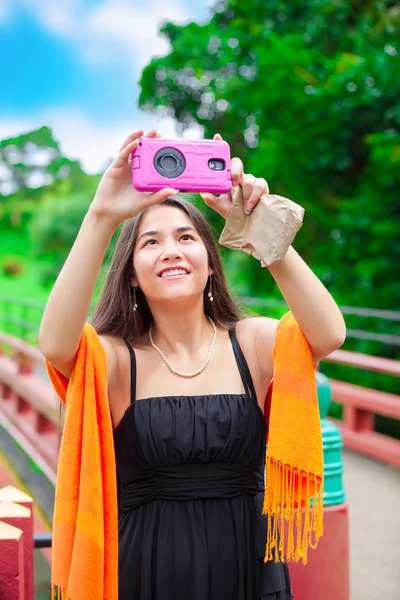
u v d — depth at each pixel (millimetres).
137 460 1736
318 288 1657
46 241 19109
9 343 7043
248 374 1846
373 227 6965
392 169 6883
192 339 1861
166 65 9102
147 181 1574
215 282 1968
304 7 8172
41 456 5246
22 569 1797
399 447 5250
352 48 7980
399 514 4285
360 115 7320
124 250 1866
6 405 6711
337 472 2438
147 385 1817
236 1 8594
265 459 1906
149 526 1712
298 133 7504
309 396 1709
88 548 1582
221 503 1730
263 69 7664
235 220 1653
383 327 6949
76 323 1595
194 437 1715
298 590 2396
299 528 1754
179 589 1671
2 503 2094
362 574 3488
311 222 7801
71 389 1647
